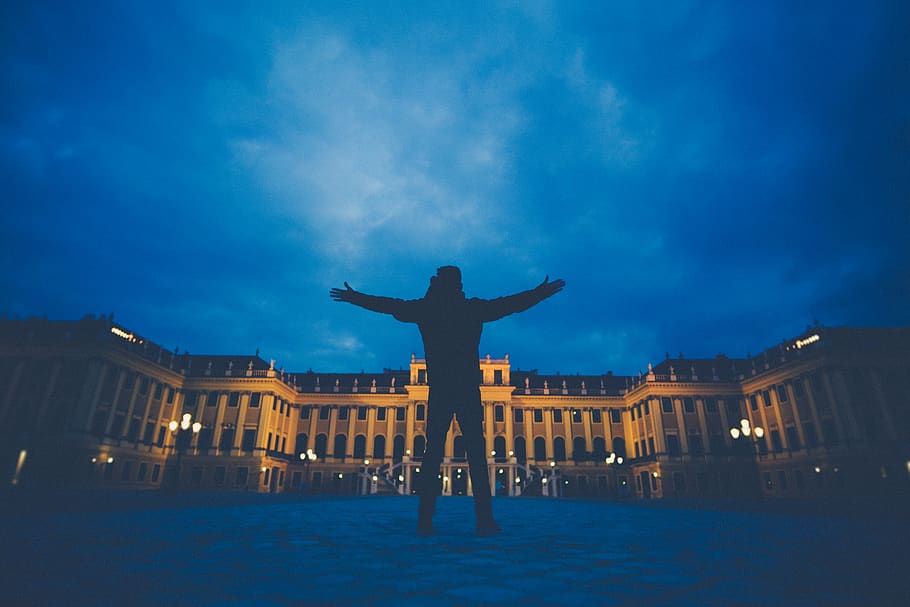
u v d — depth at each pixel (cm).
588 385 7319
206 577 297
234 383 6100
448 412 587
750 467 5625
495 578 303
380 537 512
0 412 4691
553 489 5800
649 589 275
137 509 903
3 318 5269
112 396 4947
